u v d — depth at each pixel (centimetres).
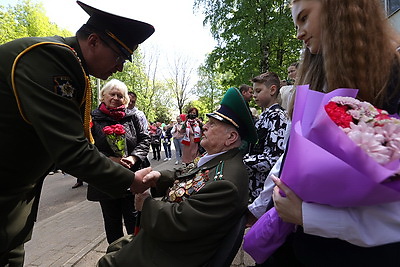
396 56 81
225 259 113
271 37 983
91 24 121
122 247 135
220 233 120
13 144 109
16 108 105
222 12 1100
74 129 109
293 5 99
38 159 119
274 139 188
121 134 215
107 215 231
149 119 2711
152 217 122
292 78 323
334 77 86
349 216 69
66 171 110
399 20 330
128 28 124
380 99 78
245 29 1067
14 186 116
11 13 1622
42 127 101
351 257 76
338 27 83
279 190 85
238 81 1109
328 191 67
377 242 67
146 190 146
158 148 1218
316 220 71
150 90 2794
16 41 108
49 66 105
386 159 58
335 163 63
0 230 116
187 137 543
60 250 271
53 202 491
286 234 94
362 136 61
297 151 72
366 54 81
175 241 118
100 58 125
